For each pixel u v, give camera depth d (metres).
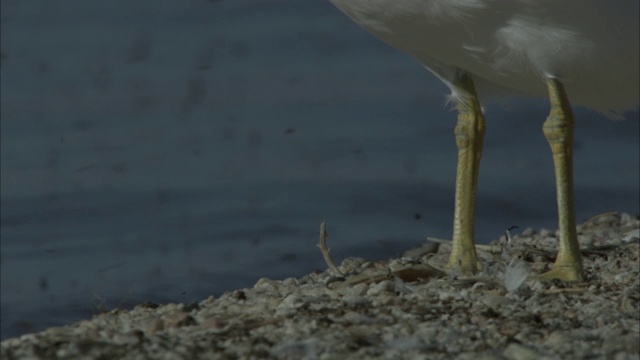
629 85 7.95
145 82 20.67
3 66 21.38
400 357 6.31
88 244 14.95
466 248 8.41
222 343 6.60
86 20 23.52
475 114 8.40
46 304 12.07
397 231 15.21
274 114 19.58
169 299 11.93
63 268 13.83
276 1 24.23
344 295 7.75
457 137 8.45
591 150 18.20
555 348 6.47
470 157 8.43
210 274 13.21
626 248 9.21
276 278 12.93
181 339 6.70
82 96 20.17
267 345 6.53
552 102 7.80
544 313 7.17
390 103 19.78
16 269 13.88
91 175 17.38
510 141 18.84
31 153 18.19
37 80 20.75
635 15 7.42
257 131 18.94
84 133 18.86
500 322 6.96
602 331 6.76
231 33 22.64
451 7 7.38
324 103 19.83
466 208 8.44
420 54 8.25
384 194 16.56
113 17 23.72
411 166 17.55
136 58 21.52
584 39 7.45
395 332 6.74
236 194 16.59
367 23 7.89
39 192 16.83
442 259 9.08
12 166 17.72
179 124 19.22
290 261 13.74
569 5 7.26
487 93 8.53
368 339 6.59
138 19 23.61
